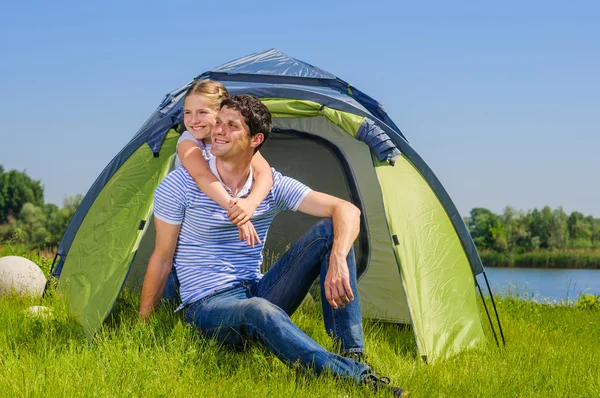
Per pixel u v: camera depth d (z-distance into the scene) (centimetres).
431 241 434
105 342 334
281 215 580
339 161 504
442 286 425
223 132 324
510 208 7694
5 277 543
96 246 400
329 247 323
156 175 410
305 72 512
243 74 487
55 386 267
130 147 416
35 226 8131
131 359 307
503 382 331
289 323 293
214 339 316
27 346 350
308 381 284
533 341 482
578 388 339
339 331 319
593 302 752
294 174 531
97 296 379
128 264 384
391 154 433
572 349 455
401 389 275
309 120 495
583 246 7331
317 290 495
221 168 338
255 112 327
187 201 333
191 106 382
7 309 448
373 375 281
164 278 351
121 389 273
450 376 342
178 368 304
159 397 268
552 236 7400
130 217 401
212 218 330
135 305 433
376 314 499
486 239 7600
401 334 458
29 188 8762
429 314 408
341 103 438
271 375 295
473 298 450
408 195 436
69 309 388
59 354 327
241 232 320
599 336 550
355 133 434
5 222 8538
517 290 801
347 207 329
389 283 498
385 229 498
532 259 6962
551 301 793
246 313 296
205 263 331
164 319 363
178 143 377
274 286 328
